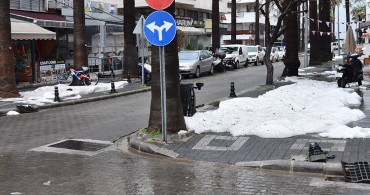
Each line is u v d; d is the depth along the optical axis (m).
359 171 6.83
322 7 36.28
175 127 9.65
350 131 9.06
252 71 33.06
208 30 58.28
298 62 23.22
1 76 17.09
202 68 28.55
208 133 9.95
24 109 14.54
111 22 30.28
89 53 28.48
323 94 15.02
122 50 30.98
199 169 7.61
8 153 8.95
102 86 20.53
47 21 23.42
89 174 7.38
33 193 6.38
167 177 7.15
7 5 16.88
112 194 6.31
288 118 10.98
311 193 6.21
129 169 7.68
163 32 8.73
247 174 7.27
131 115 13.63
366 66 22.48
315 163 7.27
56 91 16.39
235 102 13.55
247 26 81.06
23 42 22.81
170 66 9.57
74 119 13.07
